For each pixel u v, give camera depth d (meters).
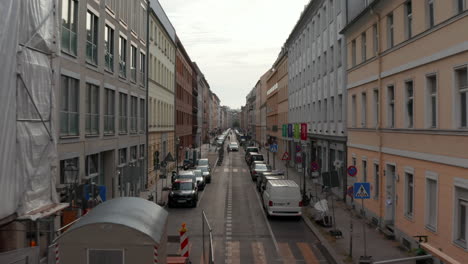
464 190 12.50
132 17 29.31
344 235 18.72
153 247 8.48
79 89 18.39
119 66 26.14
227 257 15.59
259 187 33.72
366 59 22.02
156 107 39.75
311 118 40.09
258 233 19.69
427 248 7.73
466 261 12.02
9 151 11.55
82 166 18.80
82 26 18.70
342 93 27.45
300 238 18.72
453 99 12.97
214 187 37.47
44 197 13.80
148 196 28.97
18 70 12.10
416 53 15.70
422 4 15.21
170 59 49.59
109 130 23.72
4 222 11.52
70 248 8.43
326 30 32.91
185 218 23.34
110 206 9.76
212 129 165.25
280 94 67.69
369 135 21.70
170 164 48.25
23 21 12.38
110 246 8.44
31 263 10.16
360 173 23.52
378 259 14.61
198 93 98.75
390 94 19.11
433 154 14.28
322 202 21.22
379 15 19.84
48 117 14.21
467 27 12.11
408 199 16.88
